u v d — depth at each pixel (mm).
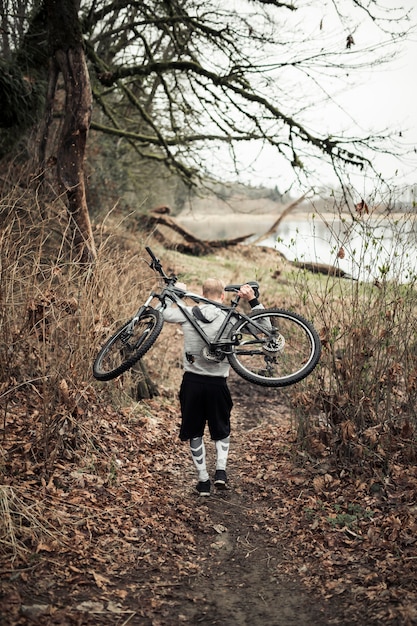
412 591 3768
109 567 4105
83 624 3459
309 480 5574
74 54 7672
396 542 4336
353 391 5734
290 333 6309
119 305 6941
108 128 13508
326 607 3799
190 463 6230
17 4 10453
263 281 15578
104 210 14242
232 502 5414
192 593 3992
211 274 16234
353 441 5617
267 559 4477
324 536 4613
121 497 5047
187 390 5426
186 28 11398
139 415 6910
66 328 5914
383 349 5848
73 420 5301
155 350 9672
